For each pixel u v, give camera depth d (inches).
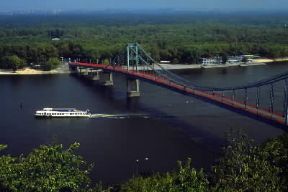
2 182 2952.8
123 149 6343.5
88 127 7578.7
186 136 6968.5
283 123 6294.3
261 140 6550.2
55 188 2918.3
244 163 3582.7
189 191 3161.9
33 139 6914.4
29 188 2903.5
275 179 3440.0
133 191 3420.3
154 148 6397.6
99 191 3587.6
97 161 5851.4
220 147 6387.8
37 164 2972.4
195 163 5812.0
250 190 3314.5
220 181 3398.1
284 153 3934.5
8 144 6658.5
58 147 3149.6
